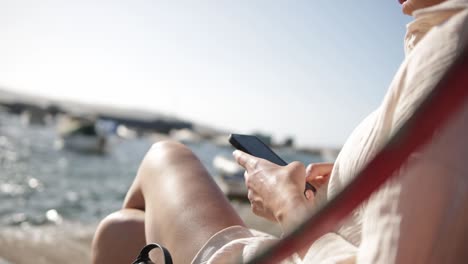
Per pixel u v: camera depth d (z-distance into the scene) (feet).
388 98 2.41
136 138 406.00
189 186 4.48
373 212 2.12
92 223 13.19
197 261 3.80
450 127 1.94
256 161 3.42
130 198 5.23
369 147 2.59
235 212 4.46
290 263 3.28
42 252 9.67
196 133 477.77
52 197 50.78
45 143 148.77
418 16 2.65
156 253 4.35
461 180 1.92
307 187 3.91
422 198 1.91
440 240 1.94
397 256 1.95
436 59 2.12
